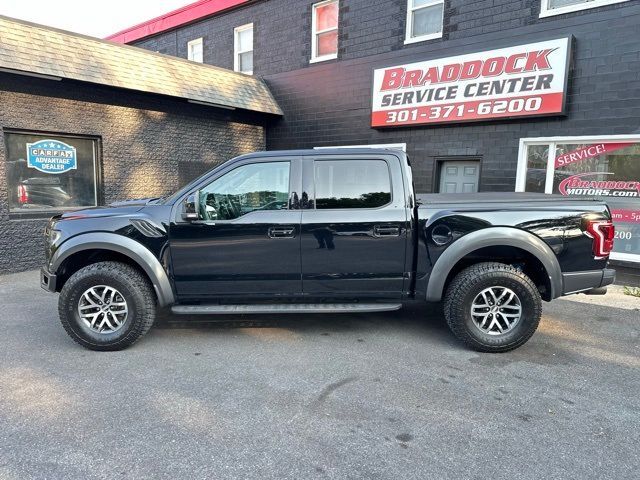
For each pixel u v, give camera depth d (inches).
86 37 305.7
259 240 160.9
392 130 345.1
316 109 390.0
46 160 295.4
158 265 160.6
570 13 261.7
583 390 133.6
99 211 167.0
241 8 441.1
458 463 98.9
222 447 104.3
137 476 94.1
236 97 380.8
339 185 163.3
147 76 324.8
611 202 261.6
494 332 161.2
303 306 166.2
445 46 310.7
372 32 348.5
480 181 305.4
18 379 138.9
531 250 156.2
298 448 104.0
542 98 270.8
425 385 135.9
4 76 266.7
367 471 96.0
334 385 135.6
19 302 223.5
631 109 247.8
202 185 162.1
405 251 162.1
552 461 99.9
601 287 161.0
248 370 146.0
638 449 104.7
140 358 155.5
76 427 112.1
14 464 97.7
